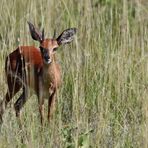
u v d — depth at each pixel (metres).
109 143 14.31
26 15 19.17
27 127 14.49
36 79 16.19
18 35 18.94
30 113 15.19
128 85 16.84
